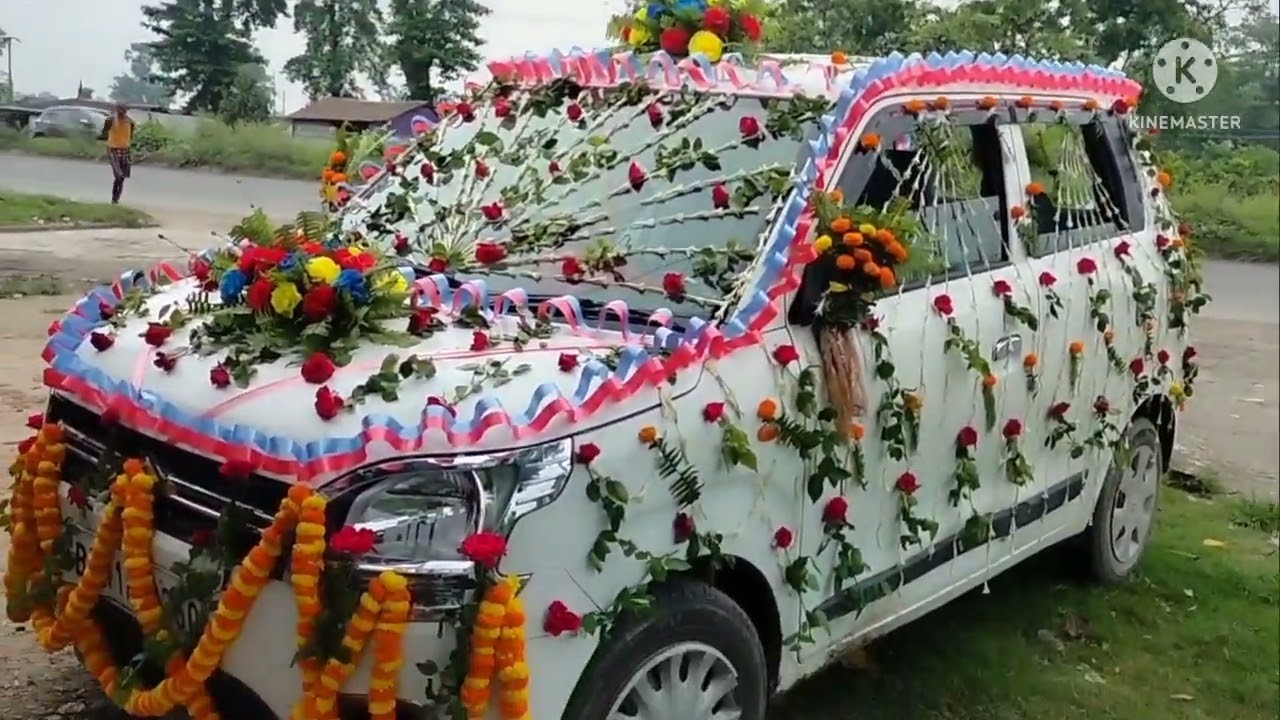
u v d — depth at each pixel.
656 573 2.98
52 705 3.86
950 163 4.13
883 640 4.91
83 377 3.24
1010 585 5.54
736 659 3.26
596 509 2.87
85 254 10.20
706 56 4.06
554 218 3.89
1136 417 5.53
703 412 3.12
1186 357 5.73
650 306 3.58
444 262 3.79
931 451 3.97
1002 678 4.68
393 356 2.90
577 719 2.90
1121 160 5.41
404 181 4.34
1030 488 4.63
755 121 3.82
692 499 3.09
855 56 4.45
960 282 4.16
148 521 2.96
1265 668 5.01
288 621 2.74
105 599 3.21
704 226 3.71
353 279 3.09
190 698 2.89
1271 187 18.58
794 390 3.38
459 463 2.71
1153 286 5.30
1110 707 4.58
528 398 2.88
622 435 2.94
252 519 2.79
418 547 2.70
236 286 3.22
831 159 3.65
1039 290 4.51
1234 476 7.82
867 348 3.64
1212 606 5.55
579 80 4.29
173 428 2.94
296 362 2.98
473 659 2.65
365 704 2.72
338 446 2.71
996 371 4.27
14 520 3.43
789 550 3.43
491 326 3.28
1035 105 4.77
